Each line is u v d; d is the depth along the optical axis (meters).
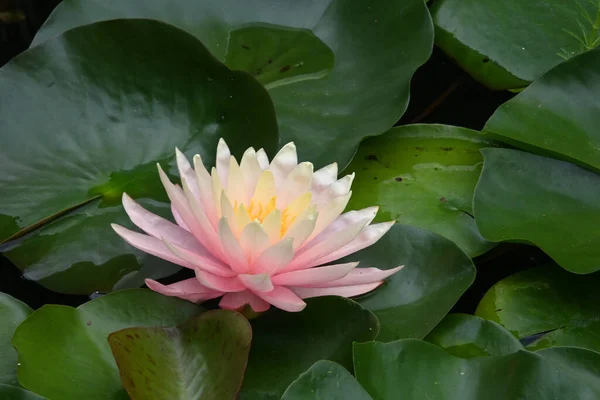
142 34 1.49
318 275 1.42
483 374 1.41
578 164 1.51
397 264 1.47
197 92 1.50
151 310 1.43
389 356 1.41
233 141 1.50
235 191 1.44
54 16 1.53
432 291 1.46
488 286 1.51
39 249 1.46
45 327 1.41
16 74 1.49
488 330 1.45
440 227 1.50
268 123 1.49
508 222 1.49
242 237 1.42
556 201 1.50
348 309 1.44
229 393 1.39
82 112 1.49
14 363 1.41
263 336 1.44
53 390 1.39
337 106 1.53
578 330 1.46
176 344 1.41
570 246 1.47
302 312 1.44
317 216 1.43
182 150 1.50
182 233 1.45
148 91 1.50
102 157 1.49
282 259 1.42
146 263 1.46
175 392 1.39
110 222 1.47
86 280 1.45
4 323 1.42
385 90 1.53
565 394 1.40
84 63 1.50
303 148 1.51
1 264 1.47
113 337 1.40
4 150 1.48
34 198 1.47
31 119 1.48
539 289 1.48
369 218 1.43
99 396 1.39
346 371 1.40
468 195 1.52
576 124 1.53
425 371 1.41
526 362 1.41
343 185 1.45
